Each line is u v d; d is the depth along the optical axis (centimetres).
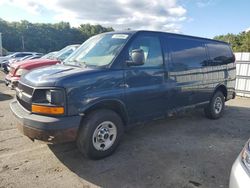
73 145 454
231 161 413
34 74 398
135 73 427
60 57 911
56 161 396
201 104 597
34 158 404
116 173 365
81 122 379
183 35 543
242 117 702
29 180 341
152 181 346
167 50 491
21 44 7481
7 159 399
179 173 369
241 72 1094
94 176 356
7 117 624
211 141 502
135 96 429
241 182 223
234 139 517
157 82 466
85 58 447
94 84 376
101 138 397
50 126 342
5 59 2388
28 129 357
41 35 7812
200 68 573
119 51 415
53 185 331
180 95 521
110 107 412
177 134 537
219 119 668
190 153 440
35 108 360
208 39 621
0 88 1089
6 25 7431
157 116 482
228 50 689
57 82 350
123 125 436
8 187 323
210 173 371
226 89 676
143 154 430
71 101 354
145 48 452
